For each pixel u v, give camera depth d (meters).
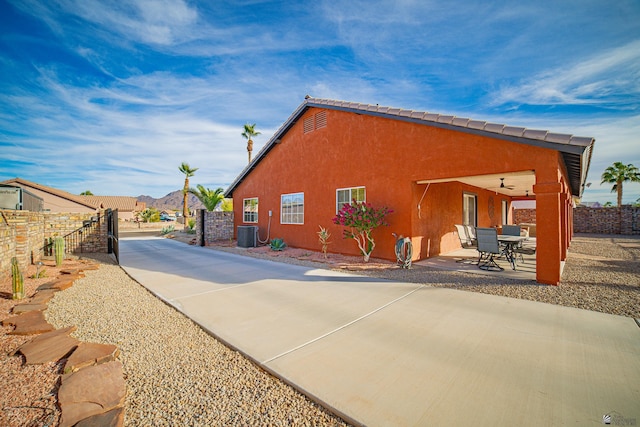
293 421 2.15
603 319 4.04
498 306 4.63
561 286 5.69
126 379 2.70
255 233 12.91
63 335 3.58
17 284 5.07
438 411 2.18
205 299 5.19
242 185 15.16
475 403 2.28
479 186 12.38
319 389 2.48
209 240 15.16
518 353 3.10
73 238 11.18
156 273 7.55
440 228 9.91
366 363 2.91
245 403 2.36
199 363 3.01
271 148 13.02
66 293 5.68
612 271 7.09
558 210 5.67
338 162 10.00
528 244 11.12
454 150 7.04
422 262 8.48
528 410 2.20
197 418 2.18
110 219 11.68
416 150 7.80
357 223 8.38
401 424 2.04
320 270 7.71
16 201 10.12
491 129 6.15
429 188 9.16
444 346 3.28
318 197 10.78
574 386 2.51
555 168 5.62
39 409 2.26
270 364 2.90
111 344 3.37
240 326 3.92
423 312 4.40
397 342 3.39
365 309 4.57
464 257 9.36
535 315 4.22
